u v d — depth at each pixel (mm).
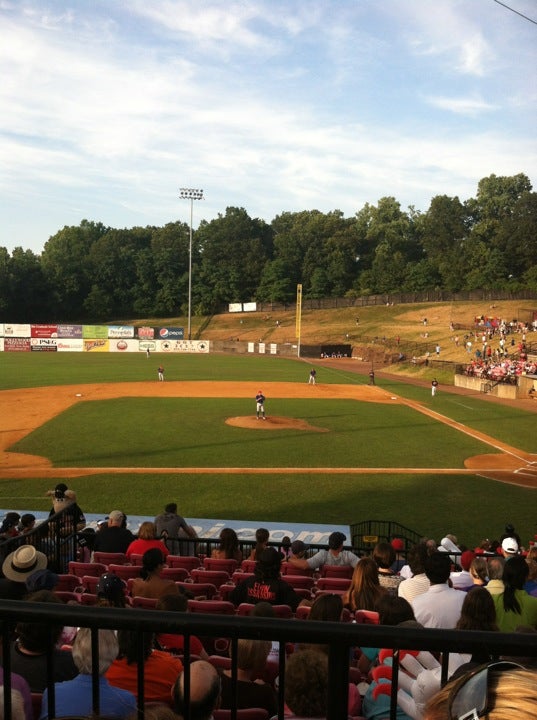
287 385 64875
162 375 66938
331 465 31844
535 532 22984
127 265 151375
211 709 3135
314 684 3914
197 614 2748
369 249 161875
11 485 27656
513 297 119000
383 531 22625
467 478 30047
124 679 4633
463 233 159875
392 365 86062
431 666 5289
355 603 9297
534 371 62219
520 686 1740
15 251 149250
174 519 16953
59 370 76188
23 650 4914
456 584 11586
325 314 132000
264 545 13953
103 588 6629
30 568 8469
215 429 40438
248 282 152250
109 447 35000
